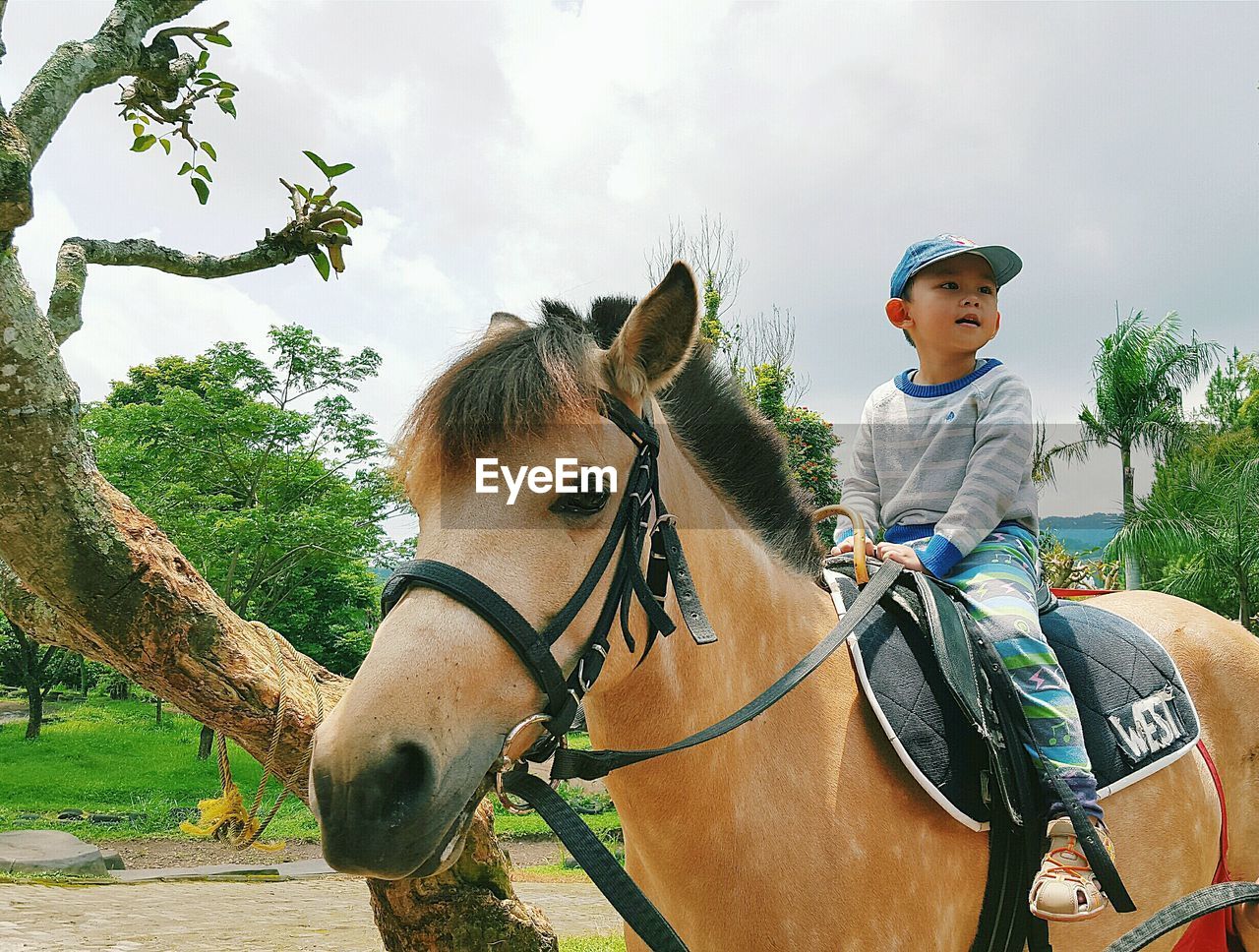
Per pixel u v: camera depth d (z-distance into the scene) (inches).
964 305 91.4
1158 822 79.4
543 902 323.6
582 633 52.1
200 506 685.9
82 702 1268.5
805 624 72.2
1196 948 87.9
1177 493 634.8
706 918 63.6
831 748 66.9
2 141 89.8
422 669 47.0
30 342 94.0
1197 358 679.7
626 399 57.1
